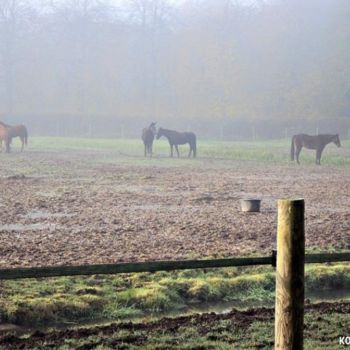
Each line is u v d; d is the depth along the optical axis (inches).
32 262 483.2
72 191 956.0
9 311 382.6
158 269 285.7
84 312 399.9
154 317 401.7
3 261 484.4
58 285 434.6
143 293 424.8
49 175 1198.9
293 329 237.3
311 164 1529.3
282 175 1235.9
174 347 310.2
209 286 446.9
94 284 446.0
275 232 625.9
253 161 1615.4
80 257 503.8
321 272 481.4
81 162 1526.8
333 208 802.8
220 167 1421.0
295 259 236.7
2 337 334.3
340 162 1542.8
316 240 588.1
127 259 498.0
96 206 800.9
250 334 331.6
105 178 1152.8
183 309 422.3
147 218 708.0
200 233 617.3
